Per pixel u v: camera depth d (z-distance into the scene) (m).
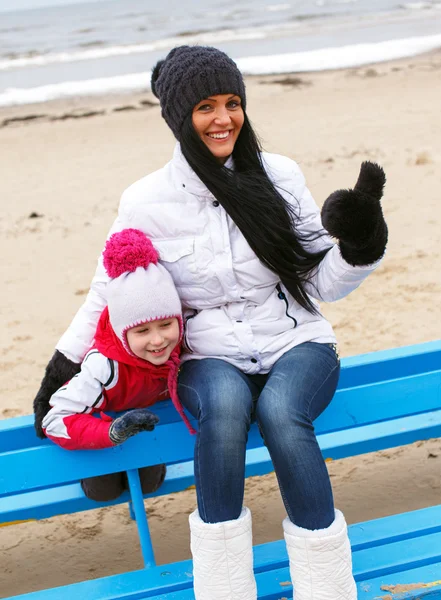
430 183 7.49
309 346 2.49
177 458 2.54
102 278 2.52
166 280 2.39
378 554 2.44
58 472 2.47
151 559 2.53
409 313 5.03
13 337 5.32
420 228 6.43
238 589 2.17
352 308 5.20
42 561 3.17
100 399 2.43
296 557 2.16
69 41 36.88
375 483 3.45
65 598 2.36
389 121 10.35
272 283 2.55
